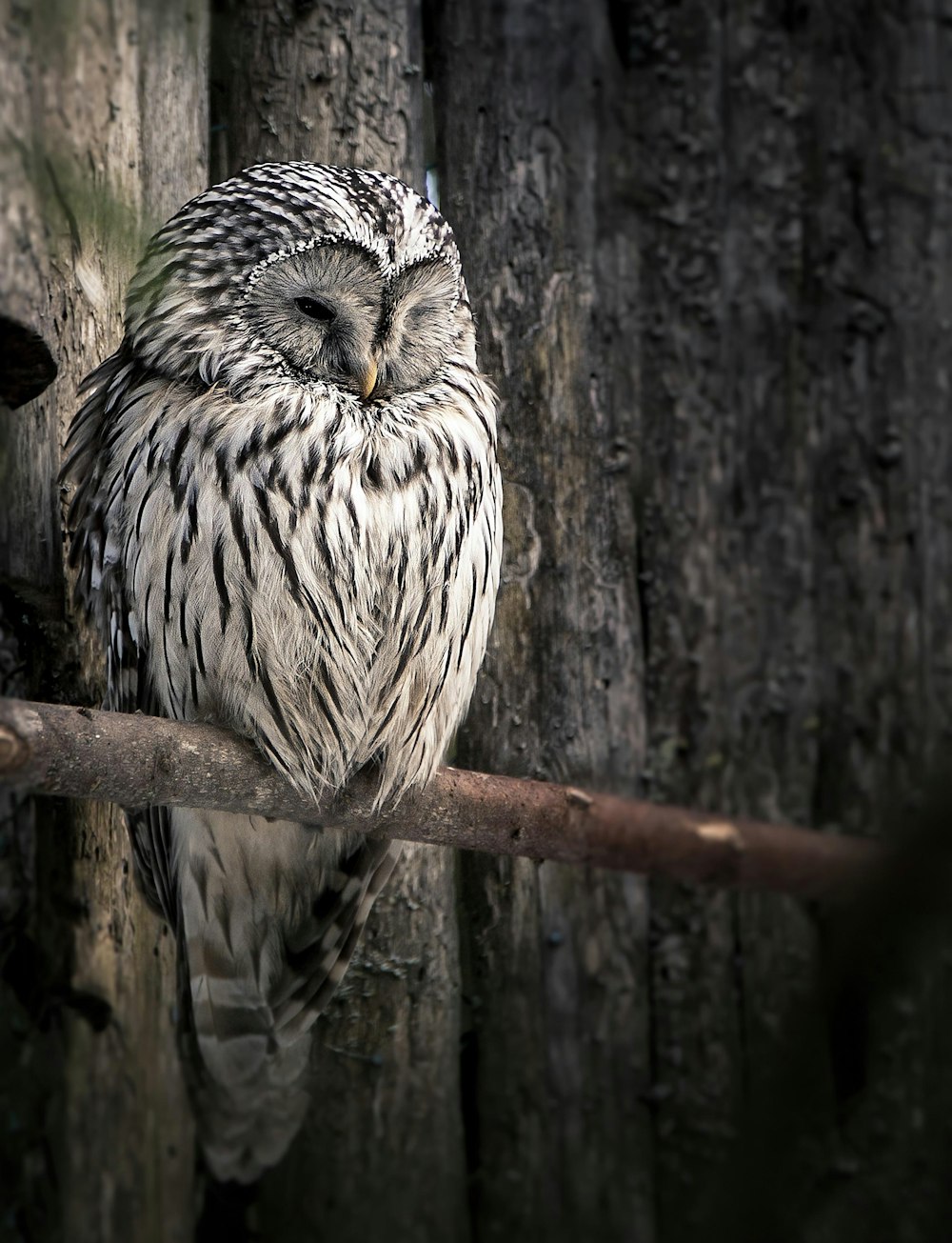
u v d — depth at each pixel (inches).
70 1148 427.5
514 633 430.9
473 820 424.8
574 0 433.4
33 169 423.8
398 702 425.7
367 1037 429.1
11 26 423.5
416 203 426.3
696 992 433.1
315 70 429.7
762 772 435.5
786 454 436.8
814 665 436.8
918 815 416.2
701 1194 430.0
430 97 431.5
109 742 420.2
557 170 432.5
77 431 426.3
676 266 435.5
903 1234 432.5
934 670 438.3
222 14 429.7
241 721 424.5
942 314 439.2
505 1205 430.3
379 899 429.4
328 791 424.8
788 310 437.1
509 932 430.6
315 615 424.5
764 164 437.1
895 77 438.9
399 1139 429.1
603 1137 431.5
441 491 425.7
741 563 435.8
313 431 424.8
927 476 438.6
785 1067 416.8
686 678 434.6
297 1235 428.8
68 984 427.5
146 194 427.8
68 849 427.8
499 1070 430.6
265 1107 427.5
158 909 427.8
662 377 435.2
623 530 433.1
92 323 427.5
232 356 424.8
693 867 425.1
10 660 426.6
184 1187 429.1
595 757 431.8
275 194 424.8
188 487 424.2
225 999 427.2
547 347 431.5
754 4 437.4
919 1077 433.4
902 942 416.2
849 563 437.7
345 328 425.1
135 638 425.4
